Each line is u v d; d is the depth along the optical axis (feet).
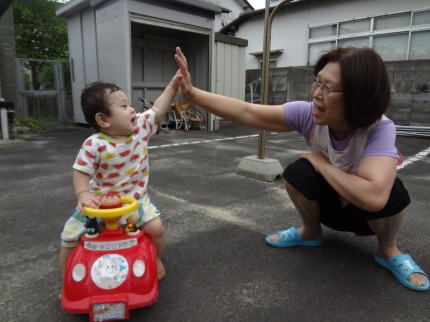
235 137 20.62
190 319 4.43
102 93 4.56
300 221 7.76
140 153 4.98
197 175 11.64
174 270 5.60
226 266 5.75
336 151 5.17
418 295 5.01
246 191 9.95
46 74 26.27
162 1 19.29
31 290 4.99
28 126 21.80
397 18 28.12
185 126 22.97
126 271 4.12
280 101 27.71
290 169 5.80
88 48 21.93
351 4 30.35
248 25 38.22
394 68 23.16
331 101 4.41
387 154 4.66
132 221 4.49
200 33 21.56
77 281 4.05
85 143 4.60
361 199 4.59
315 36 33.12
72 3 21.94
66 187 10.05
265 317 4.49
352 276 5.50
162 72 24.36
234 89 24.72
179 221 7.64
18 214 7.89
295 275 5.51
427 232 7.25
